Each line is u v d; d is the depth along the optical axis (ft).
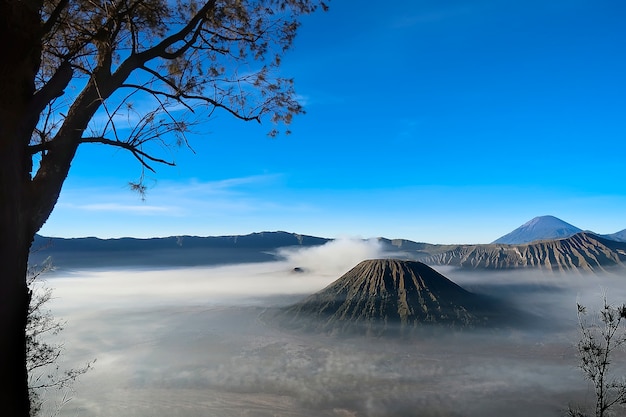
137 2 18.85
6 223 12.34
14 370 12.47
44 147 15.96
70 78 16.29
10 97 12.80
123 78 18.89
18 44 12.96
